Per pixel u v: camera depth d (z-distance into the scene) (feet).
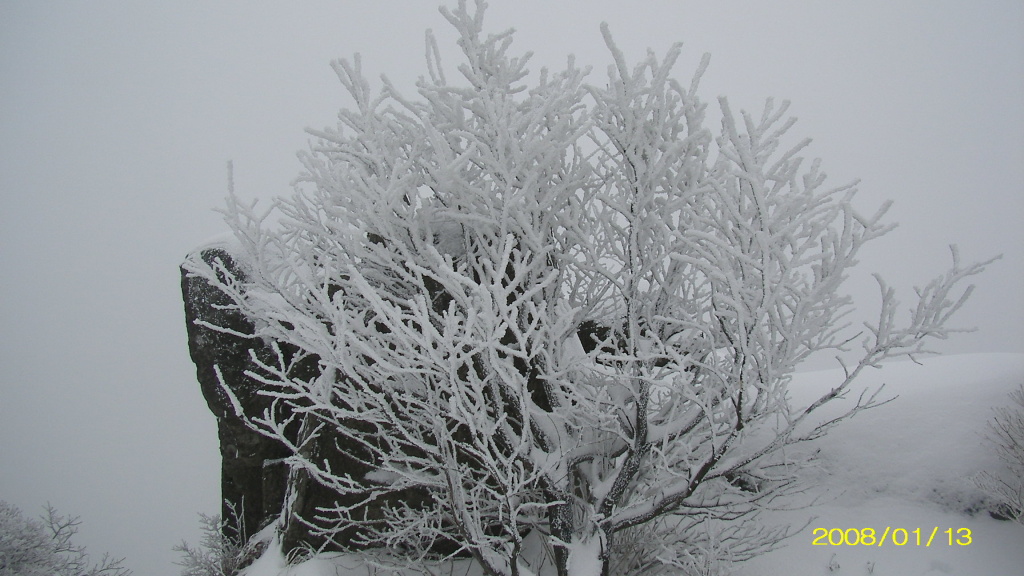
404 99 10.09
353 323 9.30
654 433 10.28
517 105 10.41
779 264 7.56
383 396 9.15
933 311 7.89
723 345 9.86
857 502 13.21
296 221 10.95
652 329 10.46
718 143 10.12
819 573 11.74
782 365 8.06
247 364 17.30
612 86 9.14
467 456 11.79
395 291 11.35
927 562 11.61
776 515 13.17
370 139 10.25
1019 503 11.47
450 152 10.25
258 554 16.25
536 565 12.24
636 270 9.57
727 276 7.43
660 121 9.27
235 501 17.93
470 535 9.34
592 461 11.50
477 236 10.23
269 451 17.52
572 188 10.25
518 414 10.85
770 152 8.93
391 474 12.69
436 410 9.05
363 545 12.71
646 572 11.50
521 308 10.24
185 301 17.98
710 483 13.24
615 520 10.32
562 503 10.04
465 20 10.36
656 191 10.20
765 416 9.23
